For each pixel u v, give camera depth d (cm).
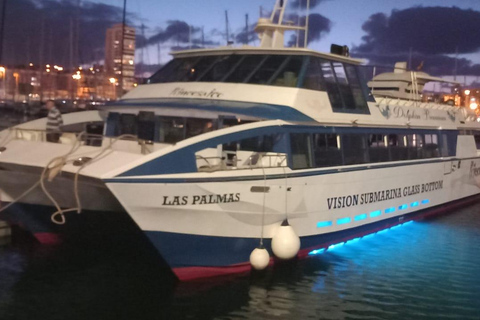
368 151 1133
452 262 1071
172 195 805
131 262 1030
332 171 1014
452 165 1497
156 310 815
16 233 1179
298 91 984
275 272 973
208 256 893
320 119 1006
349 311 827
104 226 1026
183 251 866
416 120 1335
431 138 1395
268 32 1176
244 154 925
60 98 5447
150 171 783
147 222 810
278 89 989
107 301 846
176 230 839
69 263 1020
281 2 1165
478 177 1691
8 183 955
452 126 1518
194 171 823
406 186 1272
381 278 972
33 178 884
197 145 827
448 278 979
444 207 1514
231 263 923
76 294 873
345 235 1098
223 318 793
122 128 1082
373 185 1141
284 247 911
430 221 1428
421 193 1347
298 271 984
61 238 1125
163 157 795
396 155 1234
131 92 1156
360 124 1101
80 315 796
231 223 881
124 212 934
